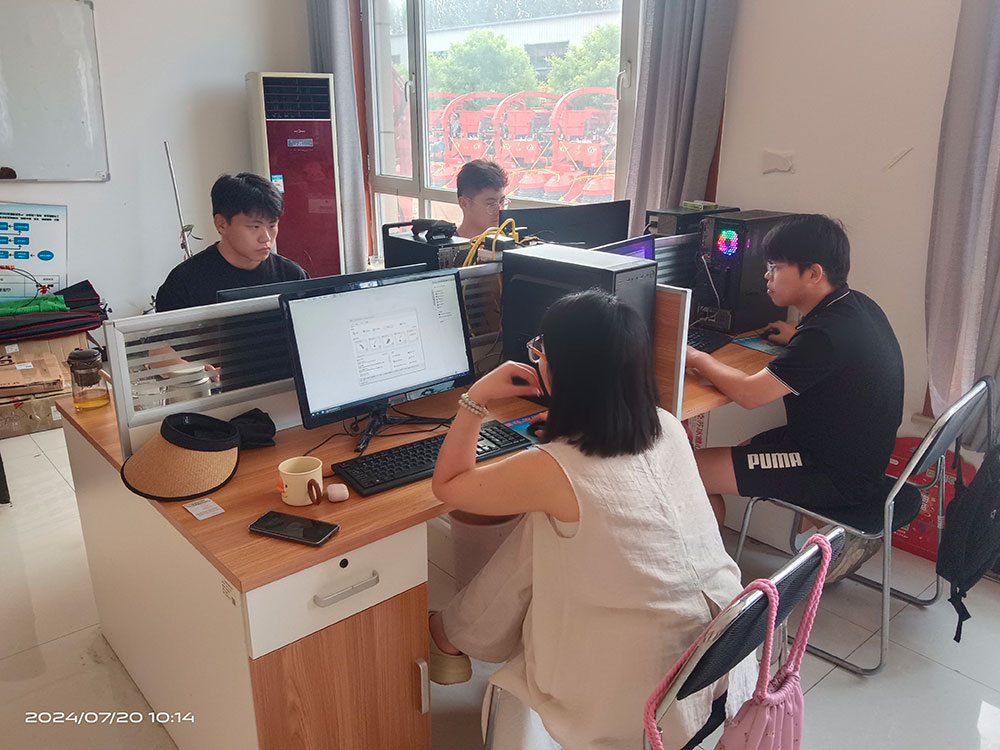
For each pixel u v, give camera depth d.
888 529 1.89
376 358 1.67
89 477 1.83
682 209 2.80
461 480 1.29
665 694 1.08
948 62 2.26
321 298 1.58
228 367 1.66
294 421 1.77
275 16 4.48
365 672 1.38
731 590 1.34
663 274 2.56
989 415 2.00
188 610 1.43
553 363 1.23
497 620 1.50
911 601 2.29
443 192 4.35
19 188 3.85
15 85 3.71
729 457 2.06
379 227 4.99
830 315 1.94
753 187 2.80
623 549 1.21
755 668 1.45
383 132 4.75
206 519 1.33
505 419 1.84
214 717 1.43
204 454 1.43
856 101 2.47
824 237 1.95
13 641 2.08
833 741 1.77
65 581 2.36
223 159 4.48
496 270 2.09
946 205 2.23
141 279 4.32
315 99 4.33
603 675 1.26
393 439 1.69
